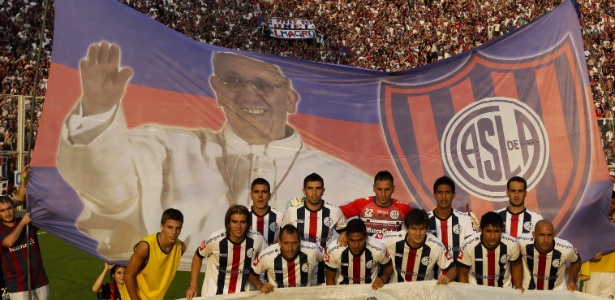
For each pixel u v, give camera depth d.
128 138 6.96
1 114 16.28
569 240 7.39
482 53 7.65
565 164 7.46
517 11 32.22
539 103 7.56
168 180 7.06
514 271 6.09
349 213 6.63
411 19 32.03
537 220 6.53
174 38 7.18
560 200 7.43
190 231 7.11
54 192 6.66
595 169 7.39
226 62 7.34
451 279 6.02
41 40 6.57
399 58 30.80
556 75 7.56
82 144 6.81
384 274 6.04
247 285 6.16
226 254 5.95
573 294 6.02
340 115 7.55
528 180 7.51
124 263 6.80
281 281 5.94
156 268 5.73
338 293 5.83
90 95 6.87
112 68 6.96
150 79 7.07
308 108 7.51
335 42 31.25
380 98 7.62
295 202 6.53
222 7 30.72
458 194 7.57
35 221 6.60
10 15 25.50
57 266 10.56
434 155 7.59
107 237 6.81
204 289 6.10
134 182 6.94
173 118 7.12
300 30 31.03
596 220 7.36
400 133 7.61
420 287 5.87
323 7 32.19
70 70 6.84
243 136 7.34
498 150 7.57
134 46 7.03
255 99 7.39
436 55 30.69
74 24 6.88
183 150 7.13
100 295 6.86
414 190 7.55
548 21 7.61
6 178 15.76
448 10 32.22
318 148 7.49
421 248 6.00
